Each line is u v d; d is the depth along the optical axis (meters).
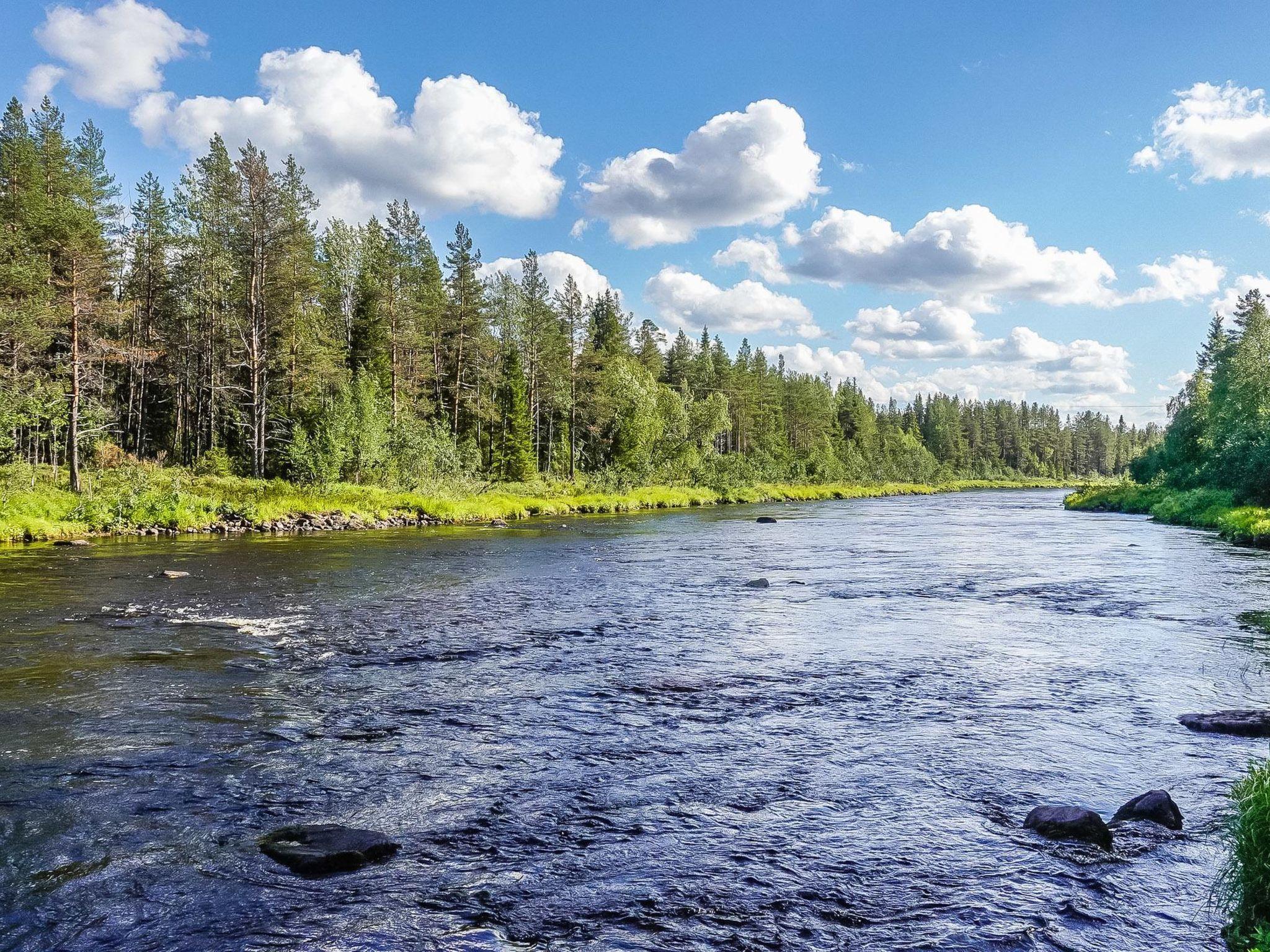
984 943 4.69
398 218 70.12
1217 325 78.56
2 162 46.59
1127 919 4.95
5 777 7.26
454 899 5.21
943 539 33.53
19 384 37.94
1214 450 55.91
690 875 5.53
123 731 8.52
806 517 51.78
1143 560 25.23
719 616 15.41
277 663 11.59
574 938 4.76
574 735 8.53
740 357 118.75
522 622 14.80
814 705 9.59
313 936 4.78
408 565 23.31
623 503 60.38
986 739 8.36
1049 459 187.50
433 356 70.75
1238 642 13.05
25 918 4.96
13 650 12.12
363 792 6.99
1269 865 4.69
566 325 81.25
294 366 54.12
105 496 35.06
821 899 5.21
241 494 41.22
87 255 40.56
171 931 4.83
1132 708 9.45
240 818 6.46
